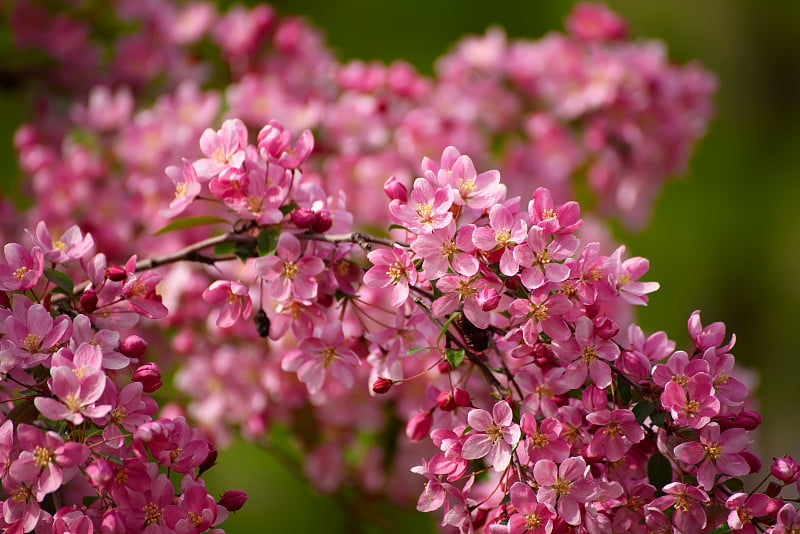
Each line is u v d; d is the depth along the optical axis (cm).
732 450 299
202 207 337
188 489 299
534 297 299
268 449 343
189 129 347
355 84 366
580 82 370
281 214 304
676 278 729
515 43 402
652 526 300
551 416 303
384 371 308
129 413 298
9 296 306
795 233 771
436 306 300
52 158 354
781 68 789
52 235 349
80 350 297
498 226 299
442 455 301
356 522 343
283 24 388
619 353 300
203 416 341
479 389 322
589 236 385
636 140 365
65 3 412
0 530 299
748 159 783
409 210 300
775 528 298
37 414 300
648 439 302
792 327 752
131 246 349
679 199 746
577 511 298
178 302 341
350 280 308
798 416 718
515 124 380
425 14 695
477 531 302
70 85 401
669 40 781
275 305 311
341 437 341
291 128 347
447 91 375
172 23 404
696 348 303
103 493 299
